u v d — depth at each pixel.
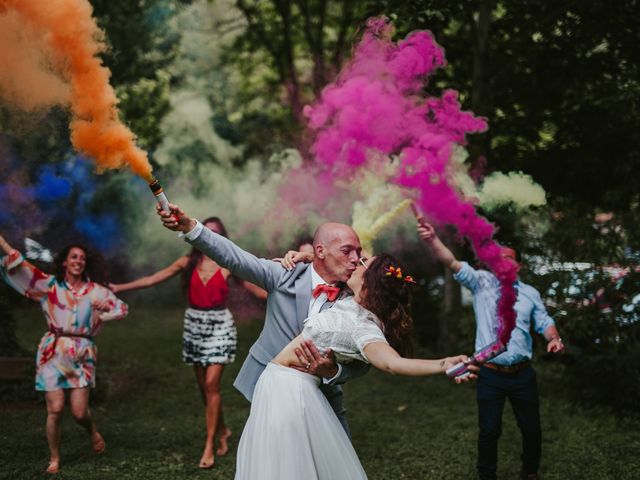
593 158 7.71
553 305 6.95
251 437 3.13
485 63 8.15
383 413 6.80
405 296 3.17
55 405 4.94
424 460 5.35
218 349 5.38
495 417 4.56
